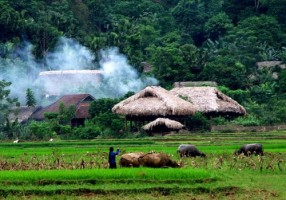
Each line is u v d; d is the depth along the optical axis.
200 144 122.94
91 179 70.19
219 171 79.00
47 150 114.81
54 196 65.69
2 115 183.00
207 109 171.12
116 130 164.25
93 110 187.38
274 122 185.75
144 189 67.44
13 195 66.06
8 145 131.00
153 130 160.88
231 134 155.38
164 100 162.88
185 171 72.88
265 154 98.88
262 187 70.06
